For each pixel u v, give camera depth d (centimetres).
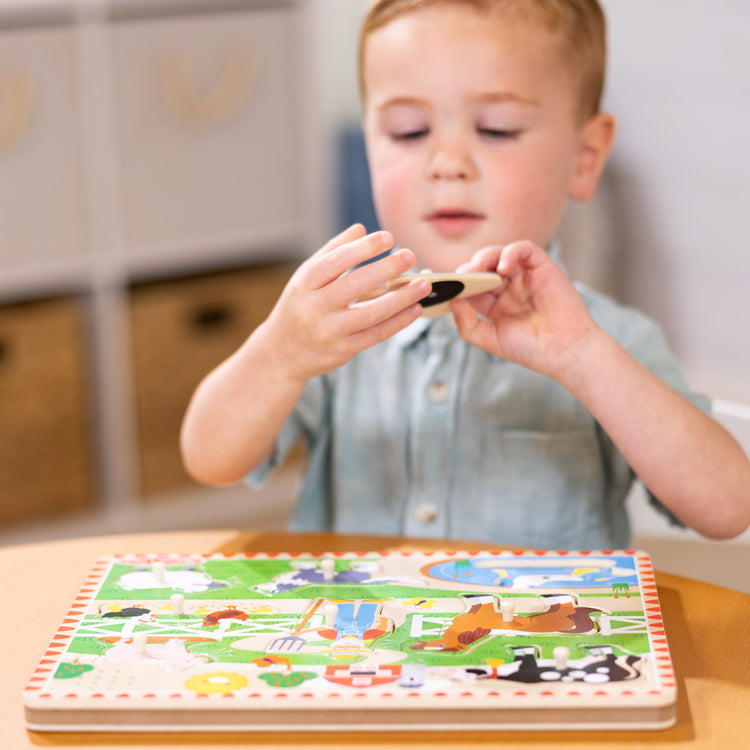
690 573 115
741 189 242
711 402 102
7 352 211
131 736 58
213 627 67
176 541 87
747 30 234
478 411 103
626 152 260
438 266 99
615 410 86
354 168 244
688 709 61
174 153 225
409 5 97
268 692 58
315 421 106
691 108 246
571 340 86
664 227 256
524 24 96
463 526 103
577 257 261
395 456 105
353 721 58
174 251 229
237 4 230
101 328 221
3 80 204
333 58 263
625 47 256
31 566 82
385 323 82
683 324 258
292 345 83
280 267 244
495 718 58
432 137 97
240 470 95
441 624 67
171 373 229
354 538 87
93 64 212
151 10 220
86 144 215
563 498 102
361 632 66
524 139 97
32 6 203
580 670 60
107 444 225
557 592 72
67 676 61
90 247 219
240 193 235
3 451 213
